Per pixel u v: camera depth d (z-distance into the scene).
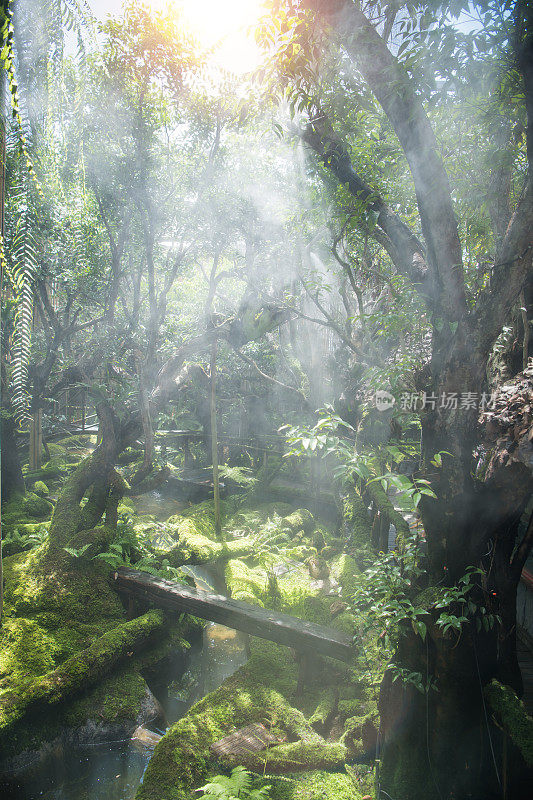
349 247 5.93
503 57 2.68
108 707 4.70
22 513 8.80
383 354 5.96
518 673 3.26
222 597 5.36
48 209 5.80
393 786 3.21
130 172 6.89
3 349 6.65
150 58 6.30
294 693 4.51
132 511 9.62
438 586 3.11
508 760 2.79
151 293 7.65
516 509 2.98
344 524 8.12
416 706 3.20
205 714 4.16
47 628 5.46
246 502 10.55
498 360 4.24
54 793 4.04
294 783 3.41
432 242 3.07
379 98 2.99
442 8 2.56
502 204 4.02
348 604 5.53
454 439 3.03
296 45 2.95
